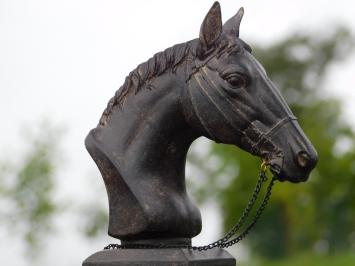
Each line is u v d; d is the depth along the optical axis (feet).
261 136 12.35
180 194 13.14
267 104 12.36
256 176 87.81
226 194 88.53
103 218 73.92
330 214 94.27
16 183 67.97
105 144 13.20
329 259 83.05
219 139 12.64
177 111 12.91
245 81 12.39
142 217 12.75
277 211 102.32
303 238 92.99
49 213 68.03
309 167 12.25
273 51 119.24
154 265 12.64
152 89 13.04
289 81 118.42
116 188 13.05
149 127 13.00
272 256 105.91
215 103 12.44
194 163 92.02
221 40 12.61
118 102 13.34
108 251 13.11
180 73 12.85
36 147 68.85
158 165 13.01
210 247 13.10
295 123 12.43
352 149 89.66
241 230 88.38
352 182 88.38
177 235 13.03
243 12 12.81
